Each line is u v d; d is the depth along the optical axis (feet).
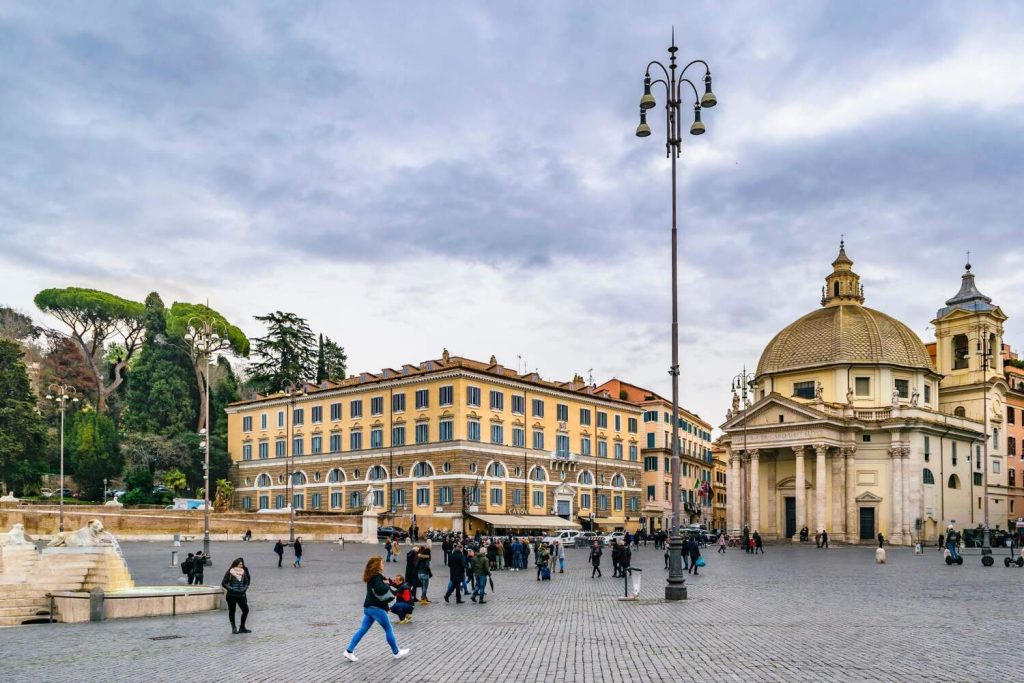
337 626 79.56
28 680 54.19
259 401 360.48
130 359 440.04
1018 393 339.77
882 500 276.62
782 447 282.56
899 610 84.84
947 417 291.79
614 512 345.72
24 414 323.57
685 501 414.00
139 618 90.12
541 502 314.55
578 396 334.44
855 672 51.21
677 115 101.76
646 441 396.98
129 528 239.71
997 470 317.63
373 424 315.99
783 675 50.57
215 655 62.54
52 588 96.73
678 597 96.48
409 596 81.66
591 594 110.52
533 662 56.44
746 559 194.90
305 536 260.01
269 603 103.14
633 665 54.65
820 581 125.80
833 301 309.83
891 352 290.56
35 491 323.16
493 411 299.99
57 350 415.23
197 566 123.03
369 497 272.72
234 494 362.74
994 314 320.29
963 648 59.93
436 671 53.98
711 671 52.13
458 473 285.43
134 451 351.05
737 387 327.06
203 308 401.08
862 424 279.49
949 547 169.07
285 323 402.72
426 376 298.35
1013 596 99.35
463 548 115.14
